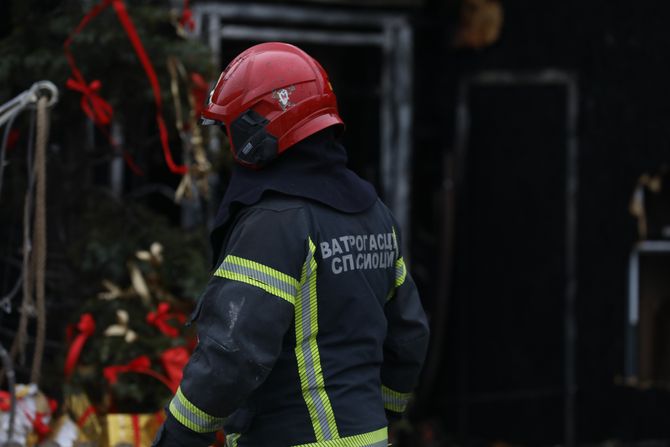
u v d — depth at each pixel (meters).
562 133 12.36
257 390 5.39
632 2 12.00
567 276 12.30
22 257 9.76
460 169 13.12
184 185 9.18
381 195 12.67
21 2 9.09
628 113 12.07
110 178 10.50
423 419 13.34
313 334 5.34
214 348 5.02
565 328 12.31
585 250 12.28
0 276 9.70
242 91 5.50
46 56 8.78
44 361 9.76
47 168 9.47
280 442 5.33
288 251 5.16
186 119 9.26
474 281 13.15
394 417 6.36
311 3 11.87
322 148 5.55
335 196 5.48
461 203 13.12
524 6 12.59
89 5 9.13
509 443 12.79
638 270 12.43
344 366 5.41
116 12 8.98
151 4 10.81
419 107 13.47
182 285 9.18
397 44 12.40
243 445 5.49
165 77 9.20
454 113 13.23
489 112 12.92
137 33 9.07
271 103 5.44
